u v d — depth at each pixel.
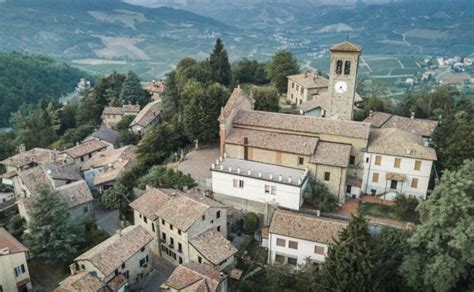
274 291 50.59
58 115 130.88
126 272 53.91
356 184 64.25
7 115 168.62
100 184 76.94
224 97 86.12
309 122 68.88
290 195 60.59
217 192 66.25
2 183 88.81
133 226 60.12
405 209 57.78
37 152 94.00
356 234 44.62
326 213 60.03
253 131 70.50
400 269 45.19
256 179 62.44
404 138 63.75
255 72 129.75
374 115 86.06
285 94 121.12
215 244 54.84
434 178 64.94
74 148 94.06
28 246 57.69
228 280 53.50
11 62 193.50
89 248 60.75
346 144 65.25
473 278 44.81
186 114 84.50
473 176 43.44
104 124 118.00
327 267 45.75
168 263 60.34
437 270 42.03
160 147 82.62
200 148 85.62
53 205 59.03
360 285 43.38
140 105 128.50
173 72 113.44
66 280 50.50
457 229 40.25
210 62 117.06
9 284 52.50
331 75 73.25
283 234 53.53
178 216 57.12
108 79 137.25
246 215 61.66
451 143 65.19
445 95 102.88
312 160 63.22
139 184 72.12
